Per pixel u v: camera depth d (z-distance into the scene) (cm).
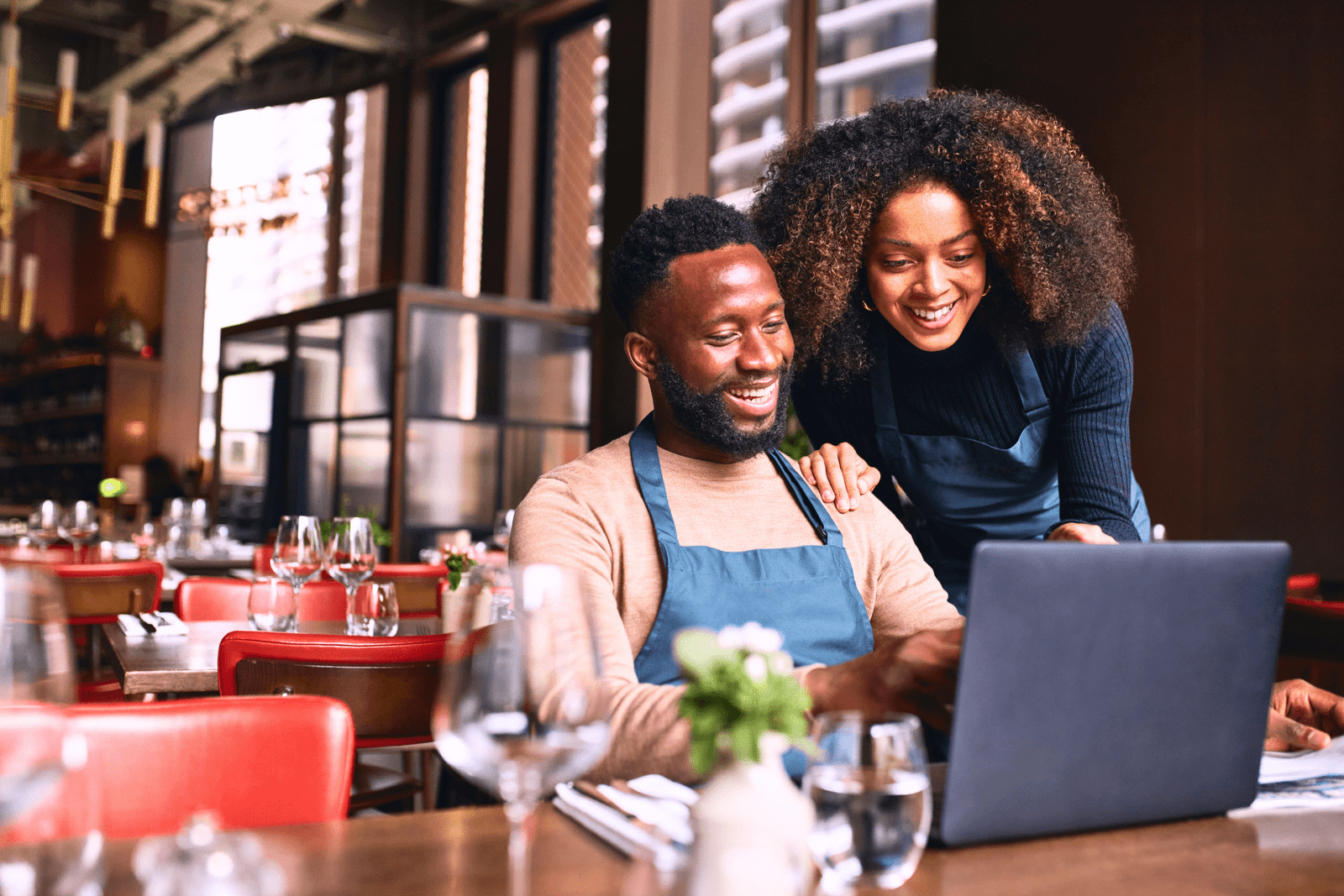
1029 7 484
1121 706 75
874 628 130
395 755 336
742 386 119
